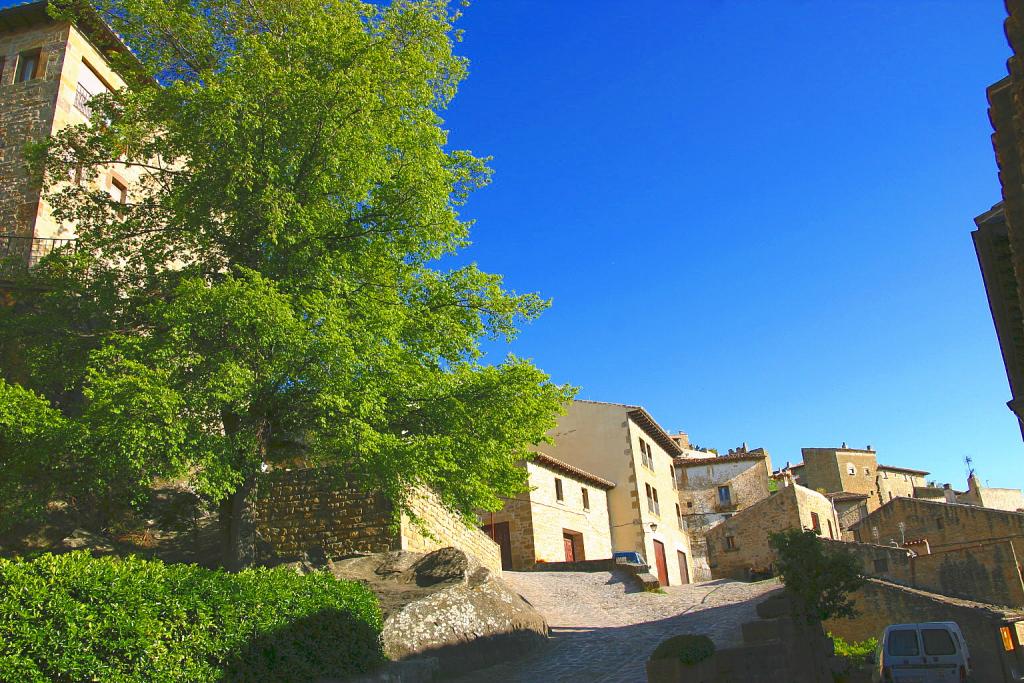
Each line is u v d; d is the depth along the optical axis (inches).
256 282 517.0
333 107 595.2
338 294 585.0
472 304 649.6
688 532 2028.8
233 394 499.2
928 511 1596.9
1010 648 1128.2
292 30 669.9
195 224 606.5
